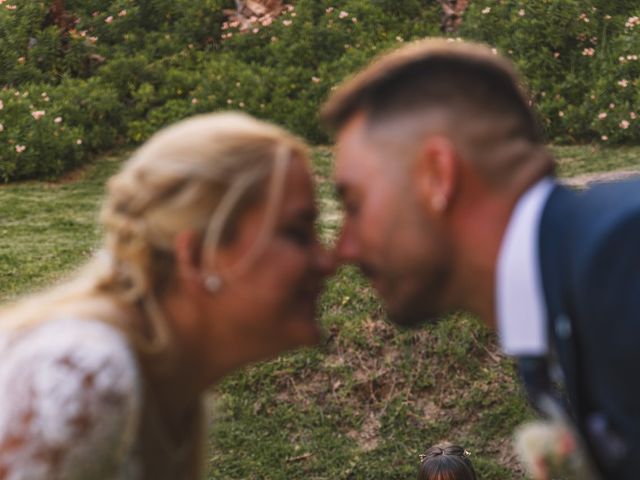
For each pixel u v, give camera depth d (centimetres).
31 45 1205
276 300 167
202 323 169
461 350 618
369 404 600
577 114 1061
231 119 171
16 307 168
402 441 582
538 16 1154
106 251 173
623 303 144
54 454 150
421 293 165
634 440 147
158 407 169
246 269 165
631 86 1059
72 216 877
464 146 158
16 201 923
